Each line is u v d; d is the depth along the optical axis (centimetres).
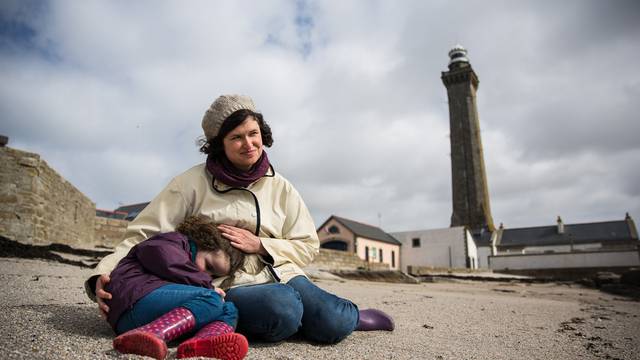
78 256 932
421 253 4872
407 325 378
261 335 236
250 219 254
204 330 197
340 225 4244
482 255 5644
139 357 171
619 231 6009
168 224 244
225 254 232
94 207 1547
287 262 261
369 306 545
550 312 593
